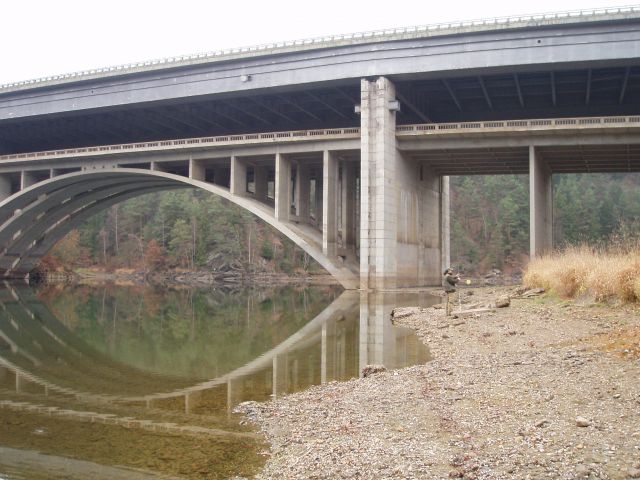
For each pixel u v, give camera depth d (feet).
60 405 37.37
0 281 243.60
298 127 191.21
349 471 23.45
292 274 367.45
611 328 49.60
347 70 146.82
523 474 21.43
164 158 181.47
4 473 25.02
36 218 222.07
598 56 127.95
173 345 68.69
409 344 58.18
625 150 146.72
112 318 107.65
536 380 34.50
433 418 29.60
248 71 156.97
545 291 88.28
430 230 184.96
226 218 368.07
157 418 33.55
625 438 23.80
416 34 139.85
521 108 169.99
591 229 332.19
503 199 376.48
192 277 348.18
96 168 192.54
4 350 65.05
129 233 396.98
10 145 238.68
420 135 148.46
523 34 132.77
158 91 169.58
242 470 24.97
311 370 47.62
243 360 55.52
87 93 181.47
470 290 141.38
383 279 145.28
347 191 174.19
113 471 25.14
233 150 169.99
